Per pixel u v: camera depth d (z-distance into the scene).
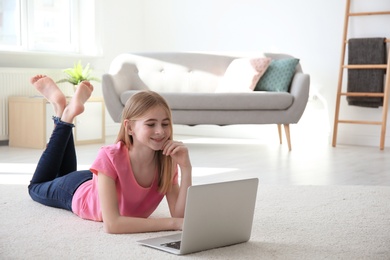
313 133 6.32
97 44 6.58
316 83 6.28
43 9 6.21
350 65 5.98
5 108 5.64
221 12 6.77
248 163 4.57
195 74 6.02
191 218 1.94
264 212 2.70
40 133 5.41
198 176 3.91
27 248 2.02
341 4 6.11
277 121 5.39
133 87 5.93
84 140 5.80
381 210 2.80
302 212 2.71
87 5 6.55
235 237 2.13
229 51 6.69
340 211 2.76
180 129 7.06
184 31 7.01
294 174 4.05
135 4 7.11
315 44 6.26
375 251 2.08
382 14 5.91
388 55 5.79
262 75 5.77
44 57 6.13
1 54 5.72
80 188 2.50
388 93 5.82
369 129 6.04
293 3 6.35
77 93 2.76
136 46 7.16
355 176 4.01
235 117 5.36
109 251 1.99
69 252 1.97
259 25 6.56
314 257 1.99
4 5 5.85
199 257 1.95
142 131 2.14
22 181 3.55
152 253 1.98
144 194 2.29
